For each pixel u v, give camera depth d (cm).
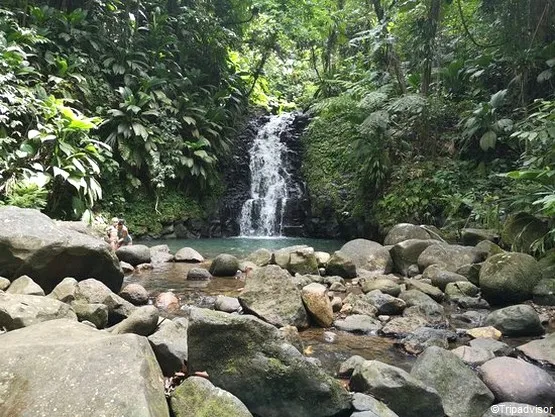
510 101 863
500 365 263
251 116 1484
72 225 625
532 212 594
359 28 1348
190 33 1273
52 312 299
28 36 864
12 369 186
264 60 1470
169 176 1062
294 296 381
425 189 864
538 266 464
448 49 1073
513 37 834
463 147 878
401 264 605
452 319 402
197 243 996
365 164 979
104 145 862
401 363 302
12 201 678
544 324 385
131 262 652
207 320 241
